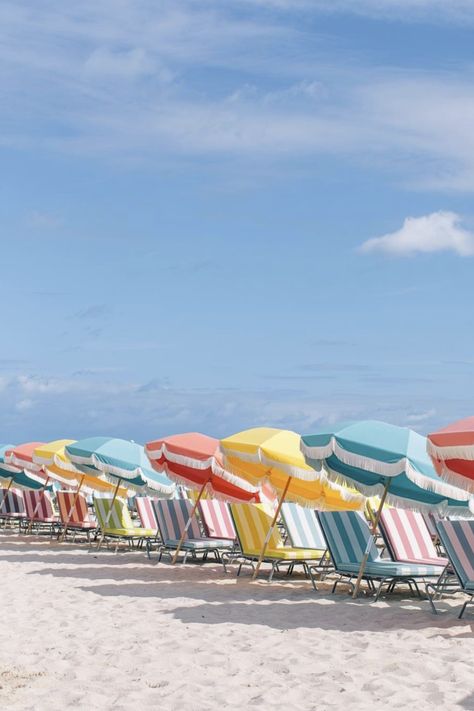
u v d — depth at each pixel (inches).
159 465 525.0
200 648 280.4
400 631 304.3
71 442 693.3
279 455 426.3
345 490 457.7
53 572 488.7
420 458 359.9
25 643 293.0
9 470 781.3
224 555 560.7
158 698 221.8
